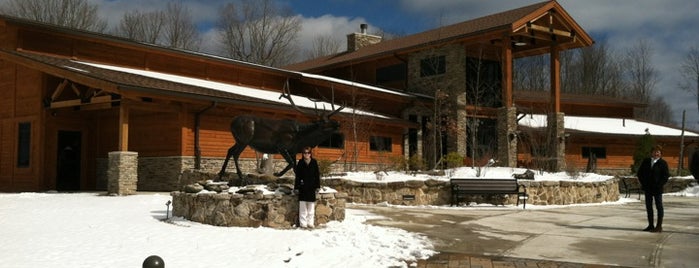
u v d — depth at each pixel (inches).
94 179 897.5
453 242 414.6
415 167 971.3
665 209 702.5
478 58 1253.7
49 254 341.4
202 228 441.4
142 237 400.5
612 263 349.1
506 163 1110.4
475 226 496.1
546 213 608.1
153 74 929.5
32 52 848.9
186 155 808.9
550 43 1222.3
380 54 1307.8
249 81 1144.8
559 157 1168.8
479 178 704.4
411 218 544.4
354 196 694.5
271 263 330.0
